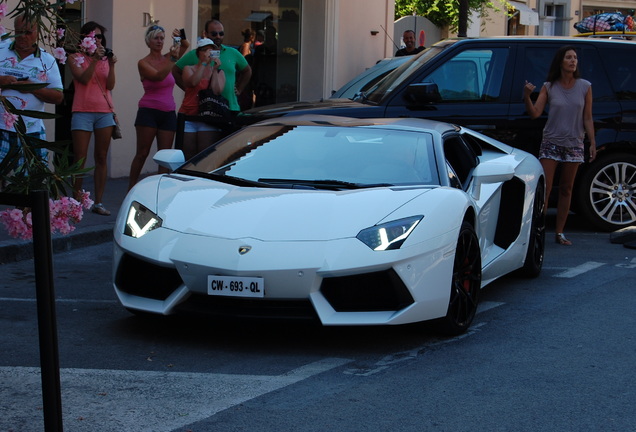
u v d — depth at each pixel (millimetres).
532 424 4238
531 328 6031
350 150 6344
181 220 5488
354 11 18672
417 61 10258
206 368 5008
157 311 5363
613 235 9609
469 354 5371
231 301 5223
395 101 9781
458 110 9828
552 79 9195
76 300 6617
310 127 6691
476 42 10070
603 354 5441
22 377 4785
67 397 4488
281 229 5289
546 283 7547
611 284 7520
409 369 5051
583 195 10195
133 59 13250
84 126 9648
